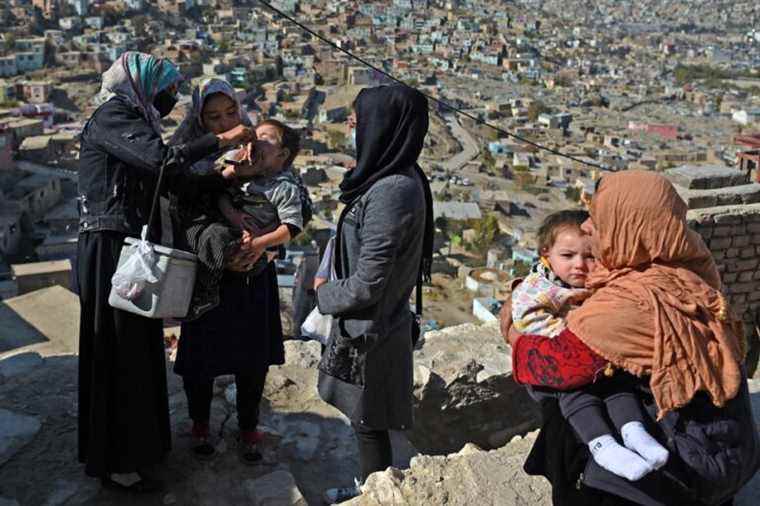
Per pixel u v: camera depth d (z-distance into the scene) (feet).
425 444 17.78
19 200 152.25
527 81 445.37
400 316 11.50
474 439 18.21
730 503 9.34
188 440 13.98
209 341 12.57
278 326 13.55
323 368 11.77
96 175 11.30
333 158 234.99
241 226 11.86
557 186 237.25
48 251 140.67
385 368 11.57
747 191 30.58
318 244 157.17
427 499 11.24
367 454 12.17
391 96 10.59
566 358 8.30
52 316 30.71
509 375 18.20
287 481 12.92
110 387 11.80
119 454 11.93
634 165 262.47
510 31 608.60
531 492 11.41
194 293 11.56
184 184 11.75
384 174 10.67
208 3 515.50
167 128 213.46
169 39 422.00
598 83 460.55
